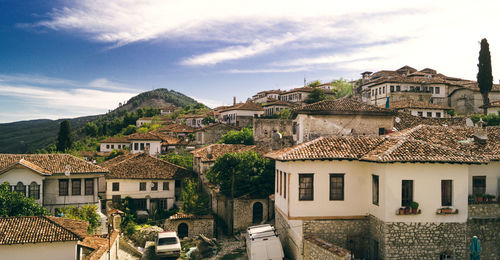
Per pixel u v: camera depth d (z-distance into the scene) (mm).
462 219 19953
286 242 25016
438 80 74812
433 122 38750
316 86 108562
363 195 21969
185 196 42156
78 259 23203
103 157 81562
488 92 65125
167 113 167000
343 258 16969
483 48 61344
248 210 38625
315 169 21922
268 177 39344
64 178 38000
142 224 42625
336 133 32219
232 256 30969
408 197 19859
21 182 35375
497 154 21406
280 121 60188
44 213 30266
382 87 74688
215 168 40312
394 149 20141
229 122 94000
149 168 49688
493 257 20719
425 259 19672
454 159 19359
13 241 20922
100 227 34875
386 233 19547
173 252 30766
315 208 21859
